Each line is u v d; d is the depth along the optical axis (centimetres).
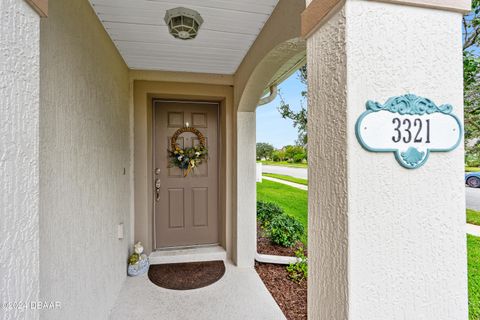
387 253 64
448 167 68
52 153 114
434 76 67
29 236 65
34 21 69
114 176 218
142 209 294
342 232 64
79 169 143
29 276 65
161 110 322
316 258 77
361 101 63
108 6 166
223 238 327
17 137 61
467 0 69
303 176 637
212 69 286
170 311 206
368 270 63
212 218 340
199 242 337
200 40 217
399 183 65
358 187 63
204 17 183
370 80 63
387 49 64
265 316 201
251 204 292
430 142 66
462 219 68
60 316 121
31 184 67
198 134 332
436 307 66
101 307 181
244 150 290
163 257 300
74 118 137
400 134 65
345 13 63
